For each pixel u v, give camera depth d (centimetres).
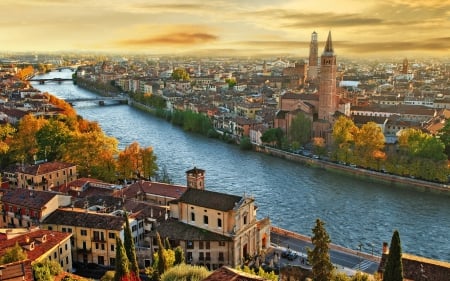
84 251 13912
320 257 8788
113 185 18525
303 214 18512
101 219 14062
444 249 15612
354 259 14050
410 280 10444
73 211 14612
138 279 10006
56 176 19762
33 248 12112
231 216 13562
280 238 15812
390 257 8531
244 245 14088
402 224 17562
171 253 11256
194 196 14338
